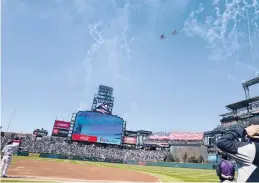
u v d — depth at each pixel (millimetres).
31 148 61094
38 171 19594
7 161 12188
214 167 40031
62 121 77312
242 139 2328
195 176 23453
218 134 57062
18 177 13031
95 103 79062
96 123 65312
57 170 22625
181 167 46000
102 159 60875
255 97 49500
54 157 56750
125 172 26891
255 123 2271
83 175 19969
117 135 66125
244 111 54656
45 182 11672
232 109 59688
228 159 4914
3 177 11977
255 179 2062
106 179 17828
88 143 65750
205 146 56156
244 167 2176
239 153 2182
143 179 19344
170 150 61781
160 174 25594
